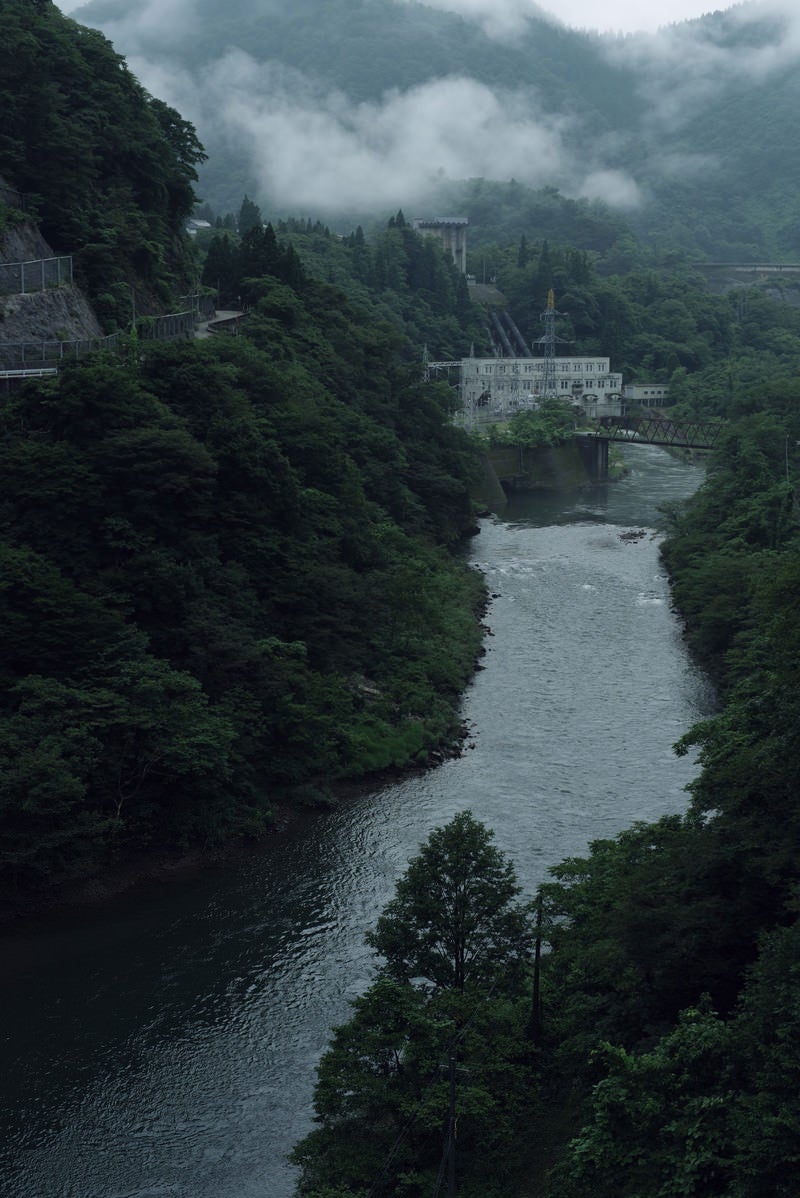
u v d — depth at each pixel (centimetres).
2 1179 4572
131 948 6109
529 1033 4722
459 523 15675
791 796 4509
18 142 11925
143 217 13600
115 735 7069
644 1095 3828
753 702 5566
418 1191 4031
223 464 9169
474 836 4984
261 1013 5562
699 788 5209
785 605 5334
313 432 10862
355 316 17075
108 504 8262
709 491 14400
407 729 8575
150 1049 5319
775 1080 3481
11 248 10856
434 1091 4153
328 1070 4284
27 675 7175
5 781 6412
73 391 8538
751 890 4431
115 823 6819
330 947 6088
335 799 7781
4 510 8012
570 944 4959
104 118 13300
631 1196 3625
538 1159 4166
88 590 7825
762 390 17412
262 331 13400
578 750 8438
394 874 6819
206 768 7162
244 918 6397
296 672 8425
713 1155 3497
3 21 12481
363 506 11494
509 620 11694
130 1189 4528
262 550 9006
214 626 8062
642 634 11206
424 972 4909
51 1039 5381
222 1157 4684
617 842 5644
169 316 12594
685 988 4481
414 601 10531
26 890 6569
